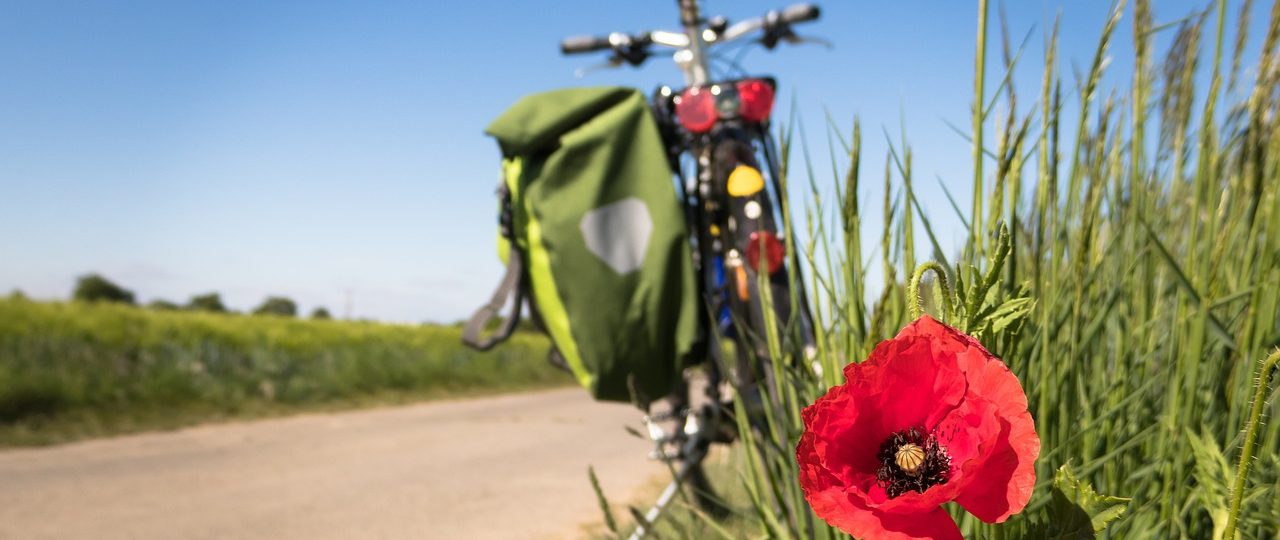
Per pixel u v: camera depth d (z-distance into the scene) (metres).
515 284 2.49
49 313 15.70
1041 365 1.09
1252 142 1.10
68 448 7.50
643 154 2.38
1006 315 0.86
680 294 2.37
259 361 14.16
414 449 7.07
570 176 2.37
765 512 1.31
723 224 2.30
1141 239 1.18
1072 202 1.22
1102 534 1.01
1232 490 0.87
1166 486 1.00
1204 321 0.96
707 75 3.06
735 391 1.39
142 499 4.79
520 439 7.65
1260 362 0.98
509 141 2.40
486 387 17.62
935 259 1.05
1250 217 1.14
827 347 1.29
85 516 4.33
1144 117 1.19
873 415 0.78
